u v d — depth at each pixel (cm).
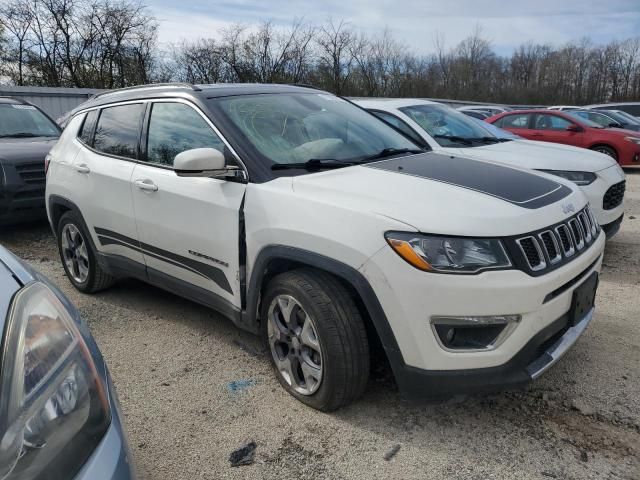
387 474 246
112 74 3030
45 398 139
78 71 2975
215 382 325
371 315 255
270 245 287
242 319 320
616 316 410
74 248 469
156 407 301
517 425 279
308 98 398
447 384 248
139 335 391
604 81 5031
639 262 552
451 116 677
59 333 158
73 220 453
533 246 255
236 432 278
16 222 675
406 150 370
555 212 277
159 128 374
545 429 276
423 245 243
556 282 255
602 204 543
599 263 310
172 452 264
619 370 329
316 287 271
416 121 628
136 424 286
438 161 340
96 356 174
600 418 283
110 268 424
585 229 304
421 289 241
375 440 269
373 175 301
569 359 343
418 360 249
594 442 265
